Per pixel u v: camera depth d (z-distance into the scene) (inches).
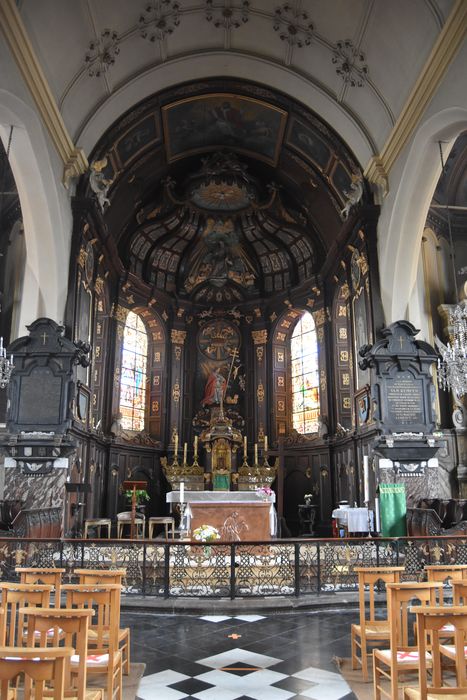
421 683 148.8
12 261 623.5
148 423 819.4
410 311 592.1
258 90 629.9
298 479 775.7
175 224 827.4
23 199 501.4
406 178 515.2
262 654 246.8
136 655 246.1
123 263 770.8
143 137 657.0
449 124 451.5
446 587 361.1
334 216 711.7
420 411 522.3
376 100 549.3
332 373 741.9
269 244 854.5
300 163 702.5
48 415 498.3
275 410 829.8
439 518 429.7
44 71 475.8
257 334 866.1
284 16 542.6
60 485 490.3
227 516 465.1
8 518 447.2
